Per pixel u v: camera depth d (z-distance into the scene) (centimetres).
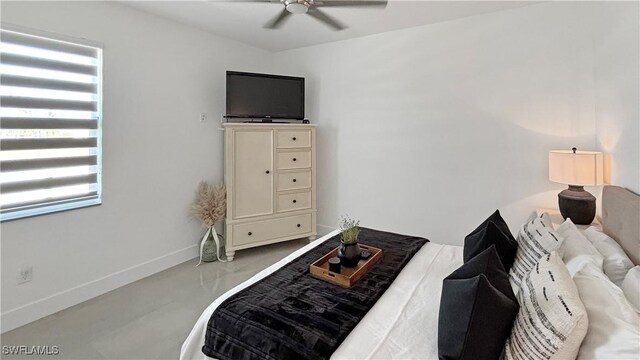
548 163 274
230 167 336
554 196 278
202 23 321
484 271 122
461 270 130
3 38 211
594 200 225
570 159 226
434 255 214
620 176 205
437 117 330
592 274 122
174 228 326
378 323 137
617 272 141
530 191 288
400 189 359
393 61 351
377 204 377
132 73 282
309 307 146
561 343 93
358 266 187
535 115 281
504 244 173
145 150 296
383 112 363
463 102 314
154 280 292
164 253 318
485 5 278
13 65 216
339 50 386
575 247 155
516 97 289
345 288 165
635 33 183
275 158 359
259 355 126
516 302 114
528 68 282
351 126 388
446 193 331
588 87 258
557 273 112
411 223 355
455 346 108
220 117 365
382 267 191
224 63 366
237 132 338
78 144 253
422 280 177
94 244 263
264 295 157
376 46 360
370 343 125
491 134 303
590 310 102
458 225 327
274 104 368
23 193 227
